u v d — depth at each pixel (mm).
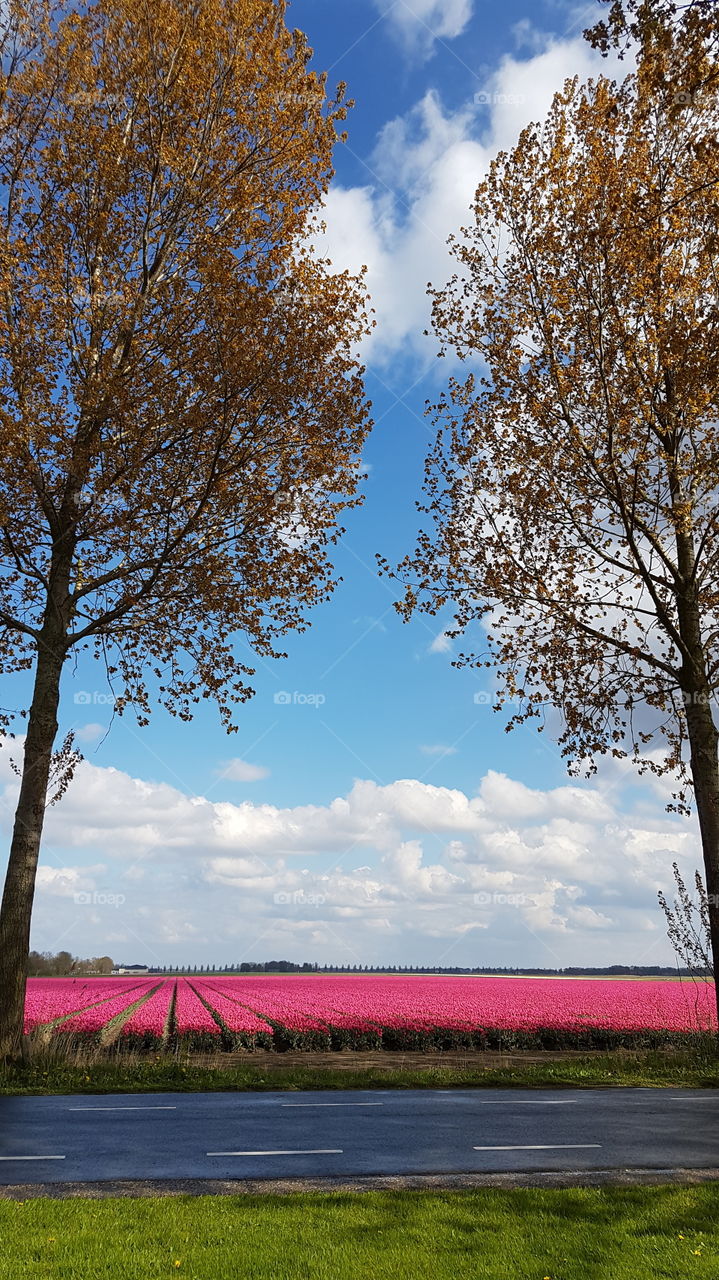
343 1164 8312
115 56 17500
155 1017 24750
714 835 18172
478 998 38969
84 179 17172
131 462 16516
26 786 16578
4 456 15547
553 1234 6223
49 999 34406
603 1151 9109
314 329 17281
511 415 19156
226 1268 5523
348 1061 20672
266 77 18234
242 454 17219
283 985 55562
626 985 59406
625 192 17219
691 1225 6488
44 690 17031
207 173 17984
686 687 19094
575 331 18766
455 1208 6777
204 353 16562
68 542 17594
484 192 19609
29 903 16188
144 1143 9266
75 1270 5426
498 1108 12250
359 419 18250
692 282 17500
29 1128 10211
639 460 18266
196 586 17500
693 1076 16625
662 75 9102
